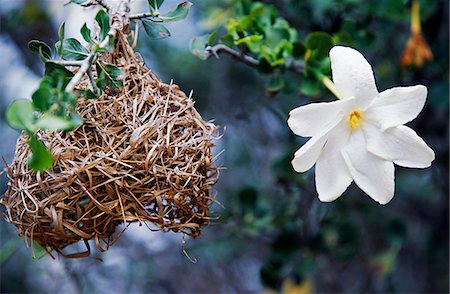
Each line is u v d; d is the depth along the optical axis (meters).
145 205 0.72
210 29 1.01
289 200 0.99
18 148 0.73
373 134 0.73
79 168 0.71
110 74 0.72
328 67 0.83
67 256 0.73
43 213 0.72
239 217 0.98
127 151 0.71
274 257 0.99
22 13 1.07
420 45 0.91
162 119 0.73
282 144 1.14
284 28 0.84
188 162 0.73
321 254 1.02
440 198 1.15
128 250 1.13
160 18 0.74
